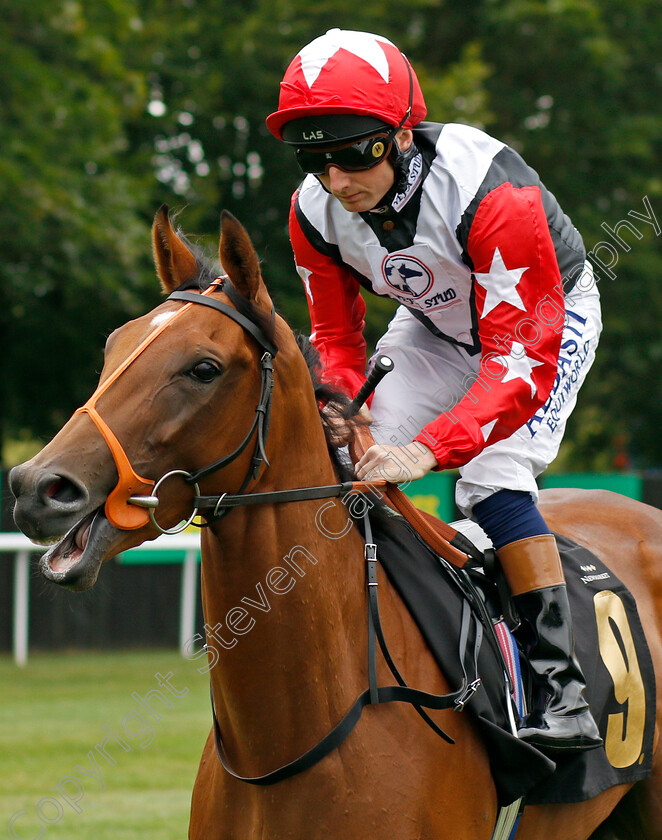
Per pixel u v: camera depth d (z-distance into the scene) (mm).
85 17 21203
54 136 19594
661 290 26297
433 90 22062
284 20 23250
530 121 26734
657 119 26891
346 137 4172
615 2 27250
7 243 19031
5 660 16859
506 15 25141
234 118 23391
